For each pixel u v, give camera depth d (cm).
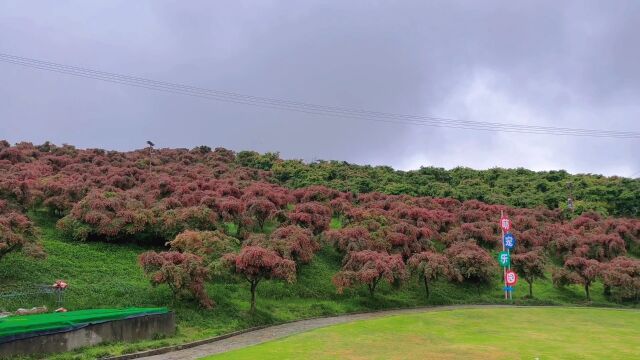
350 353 1545
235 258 2206
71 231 2703
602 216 4375
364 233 2966
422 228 3158
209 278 2205
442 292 3003
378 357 1489
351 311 2530
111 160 4372
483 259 2969
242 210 3006
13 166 3478
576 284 3191
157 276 2028
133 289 2197
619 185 5241
